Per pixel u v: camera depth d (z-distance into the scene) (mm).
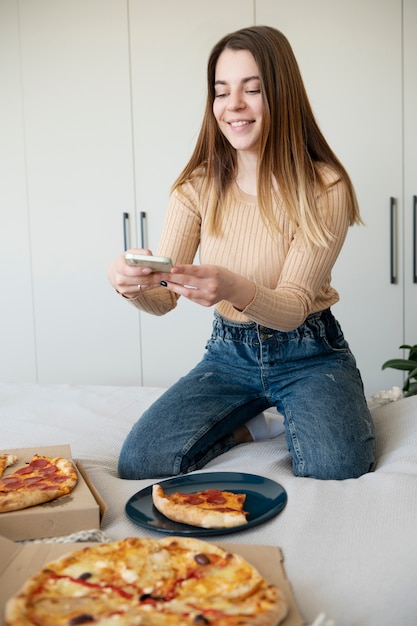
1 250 3463
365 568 1092
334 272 3166
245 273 1834
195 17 3148
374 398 2150
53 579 941
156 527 1220
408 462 1555
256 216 1827
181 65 3188
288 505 1320
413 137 3051
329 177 1765
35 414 2098
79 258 3387
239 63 1687
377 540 1171
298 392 1768
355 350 3188
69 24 3262
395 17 3002
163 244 1951
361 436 1632
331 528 1222
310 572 1087
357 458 1576
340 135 3094
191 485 1422
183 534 1194
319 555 1134
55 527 1213
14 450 1550
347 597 1025
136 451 1678
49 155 3352
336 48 3053
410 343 3152
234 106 1696
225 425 1825
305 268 1697
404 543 1155
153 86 3221
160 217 3291
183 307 3332
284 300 1608
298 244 1720
